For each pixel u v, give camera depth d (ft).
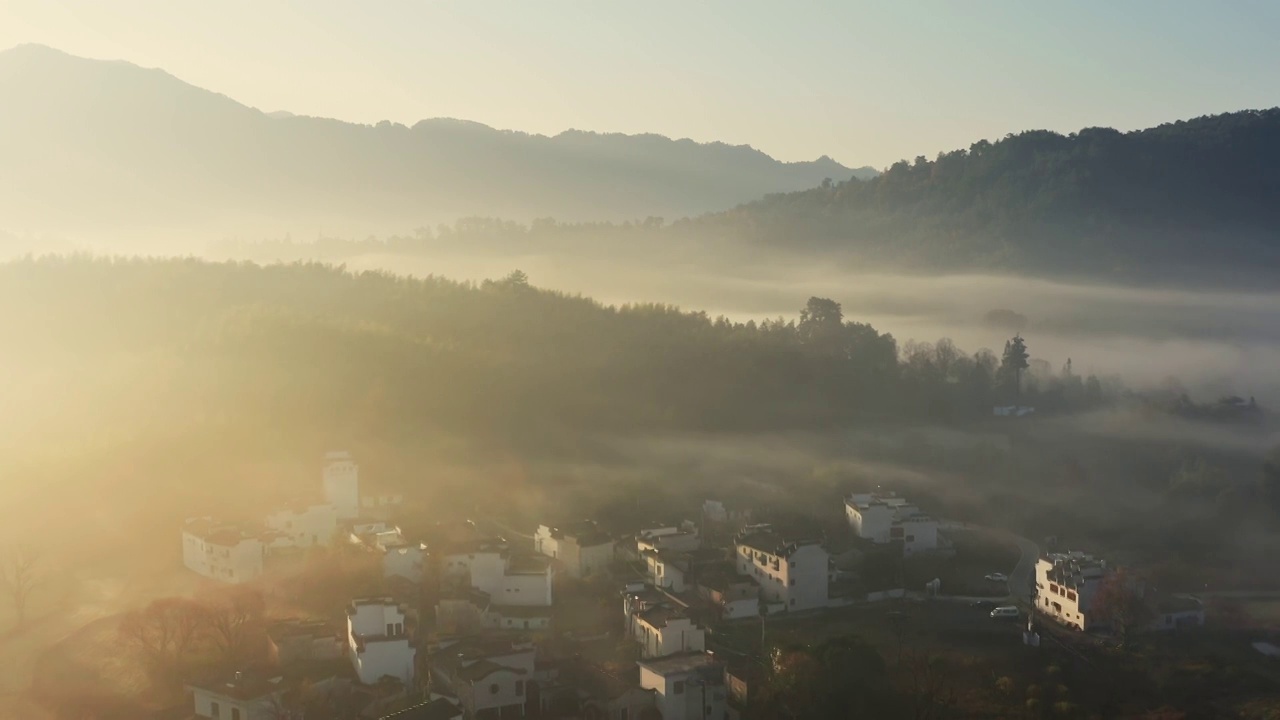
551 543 568.41
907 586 555.69
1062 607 520.42
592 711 395.75
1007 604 538.06
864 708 397.39
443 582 500.74
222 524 545.44
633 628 470.39
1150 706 430.20
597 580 542.98
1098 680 447.01
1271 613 540.93
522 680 394.93
